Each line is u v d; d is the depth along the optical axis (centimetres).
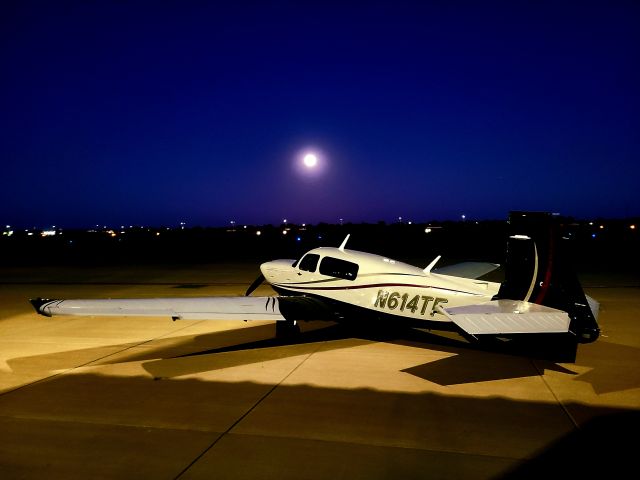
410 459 425
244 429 490
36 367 727
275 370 696
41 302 786
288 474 401
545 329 582
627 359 744
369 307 827
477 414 525
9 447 456
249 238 6962
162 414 532
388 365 713
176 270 2416
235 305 798
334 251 891
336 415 524
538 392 595
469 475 396
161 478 397
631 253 3403
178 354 795
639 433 476
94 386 632
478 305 660
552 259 681
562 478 391
